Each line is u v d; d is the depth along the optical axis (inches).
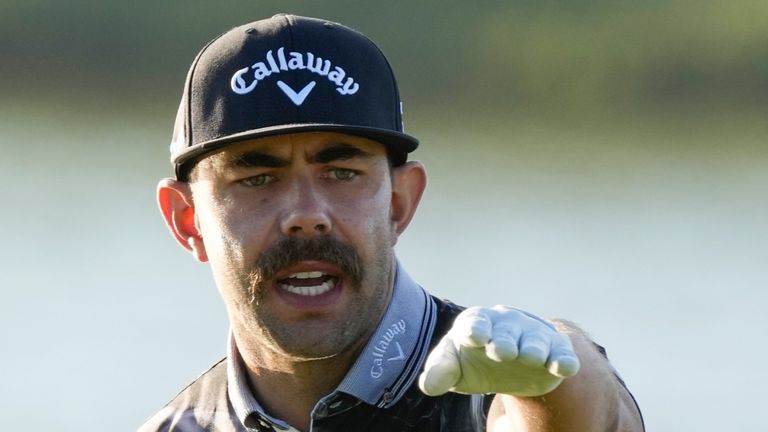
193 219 482.0
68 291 1473.9
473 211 1881.2
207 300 1434.5
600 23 3100.4
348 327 441.1
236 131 439.2
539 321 326.0
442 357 329.4
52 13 3230.8
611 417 372.2
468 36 3083.2
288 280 438.9
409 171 468.1
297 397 463.8
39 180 2096.5
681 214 1919.3
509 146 2532.0
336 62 445.1
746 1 3090.6
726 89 2977.4
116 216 1850.4
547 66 3038.9
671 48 3024.1
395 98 459.8
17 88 3097.9
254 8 3164.4
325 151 435.5
